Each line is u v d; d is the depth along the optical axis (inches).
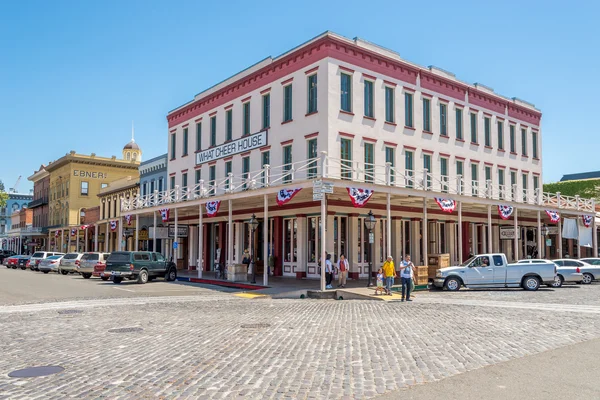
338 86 1040.8
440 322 509.7
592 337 424.2
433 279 941.8
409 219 1222.3
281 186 894.4
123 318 549.3
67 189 2679.6
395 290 871.7
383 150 1115.3
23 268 1798.7
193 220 1462.8
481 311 603.5
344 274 925.2
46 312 605.9
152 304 688.4
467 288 951.6
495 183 1408.7
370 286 878.4
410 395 255.3
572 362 329.7
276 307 653.9
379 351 362.3
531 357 344.2
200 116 1441.9
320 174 895.7
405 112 1186.0
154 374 299.6
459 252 1220.5
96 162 2694.4
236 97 1298.0
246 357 343.9
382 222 1159.6
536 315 564.7
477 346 381.7
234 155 1284.4
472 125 1375.5
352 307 655.1
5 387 275.3
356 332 446.6
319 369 308.7
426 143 1218.6
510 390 264.7
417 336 425.4
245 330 460.1
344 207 1075.3
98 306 665.0
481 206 1253.1
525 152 1546.5
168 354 356.2
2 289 929.5
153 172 1775.3
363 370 306.0
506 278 894.4
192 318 546.0
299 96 1092.5
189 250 1480.1
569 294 823.1
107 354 358.3
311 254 1096.2
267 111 1198.9
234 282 997.8
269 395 255.0
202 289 927.0
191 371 305.9
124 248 1644.9
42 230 2945.4
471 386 271.9
